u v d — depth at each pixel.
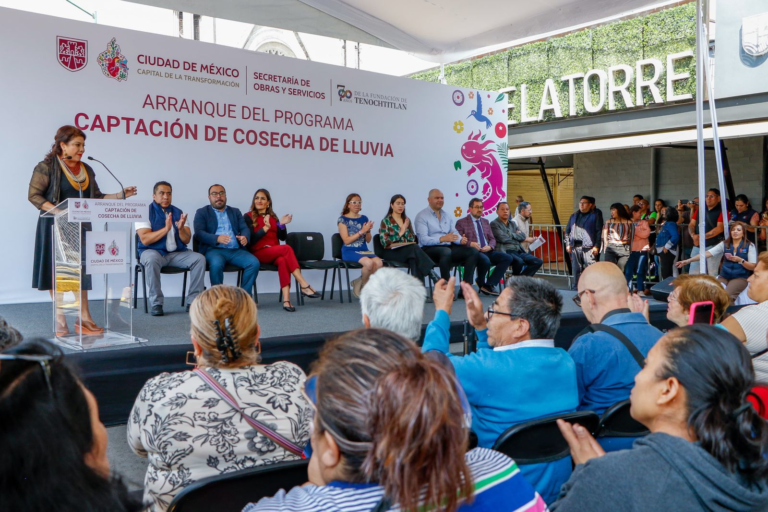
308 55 18.12
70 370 0.75
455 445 0.81
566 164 12.85
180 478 1.47
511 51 10.95
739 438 0.98
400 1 6.10
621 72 9.20
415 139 7.60
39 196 3.80
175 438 1.45
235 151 6.37
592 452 1.28
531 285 1.87
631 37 9.12
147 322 4.48
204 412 1.46
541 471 1.72
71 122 5.53
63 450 0.68
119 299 3.64
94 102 5.62
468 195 8.09
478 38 7.01
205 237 5.34
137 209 3.64
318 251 6.30
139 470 2.74
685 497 0.98
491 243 7.02
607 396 2.03
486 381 1.71
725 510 0.97
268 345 3.38
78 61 5.53
